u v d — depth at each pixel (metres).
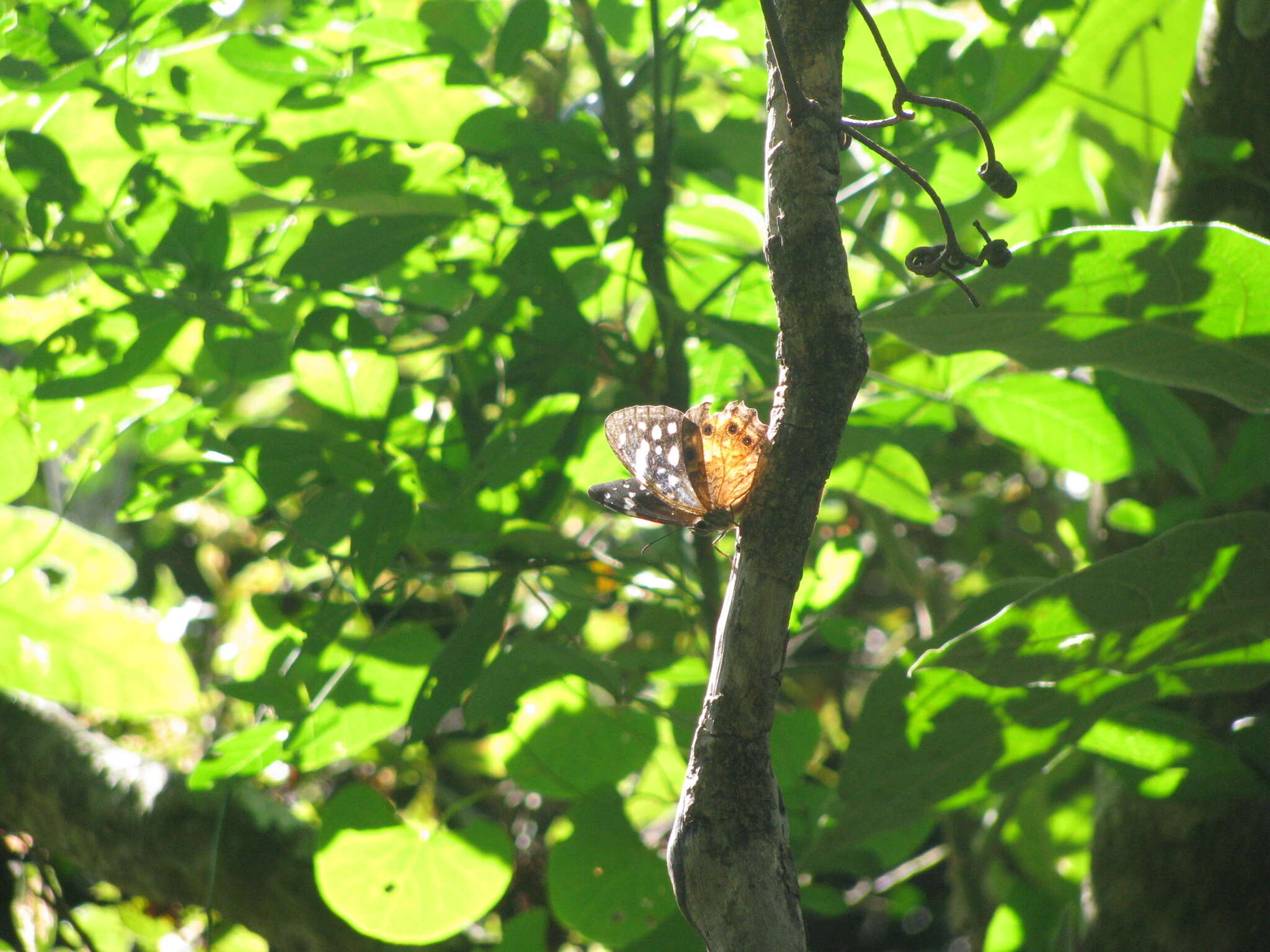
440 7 1.45
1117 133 1.57
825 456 1.24
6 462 1.46
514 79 1.45
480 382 1.51
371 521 1.40
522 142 1.44
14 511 1.52
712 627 1.48
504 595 1.42
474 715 1.39
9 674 1.55
